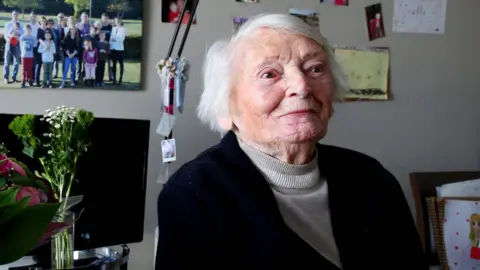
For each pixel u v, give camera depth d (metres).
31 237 0.65
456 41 1.88
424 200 1.67
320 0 1.75
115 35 1.57
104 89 1.57
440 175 1.72
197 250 0.91
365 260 1.01
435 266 1.62
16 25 1.50
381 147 1.84
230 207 0.95
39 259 1.21
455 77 1.89
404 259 1.06
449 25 1.87
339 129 1.80
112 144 1.26
